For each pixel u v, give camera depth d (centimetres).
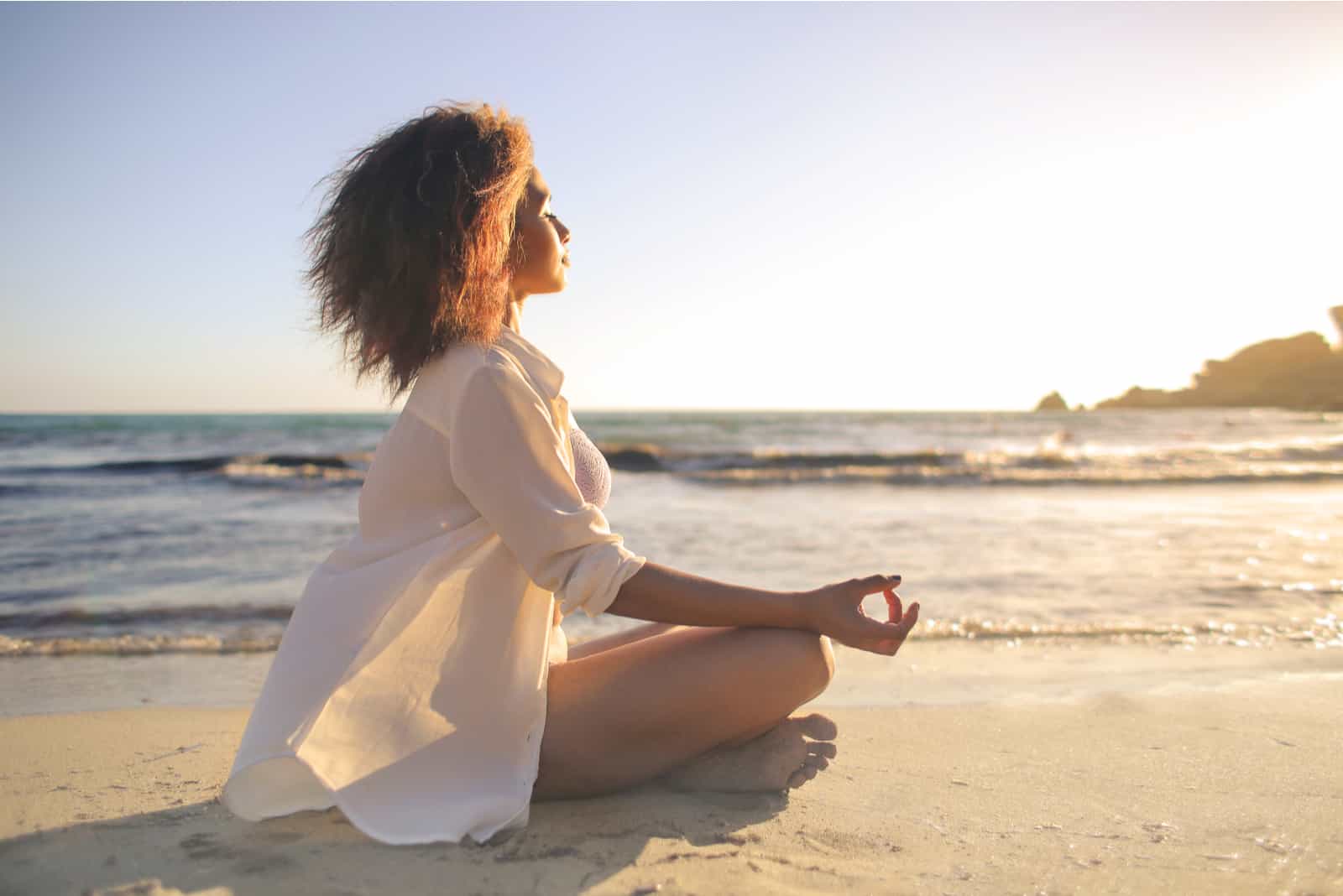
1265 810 185
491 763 152
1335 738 242
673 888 140
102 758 228
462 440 142
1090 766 218
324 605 150
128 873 144
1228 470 1667
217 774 212
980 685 333
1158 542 761
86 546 741
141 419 6500
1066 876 150
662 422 4806
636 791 180
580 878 141
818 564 648
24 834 165
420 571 145
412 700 146
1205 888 146
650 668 166
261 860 148
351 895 134
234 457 1833
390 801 143
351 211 149
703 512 1009
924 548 727
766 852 156
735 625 159
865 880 147
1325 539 774
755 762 179
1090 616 476
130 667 376
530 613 156
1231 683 322
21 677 358
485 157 147
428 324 145
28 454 2222
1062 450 2452
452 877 140
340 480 1497
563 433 154
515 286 167
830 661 168
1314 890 145
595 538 145
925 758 225
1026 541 766
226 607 500
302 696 144
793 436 3403
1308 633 431
